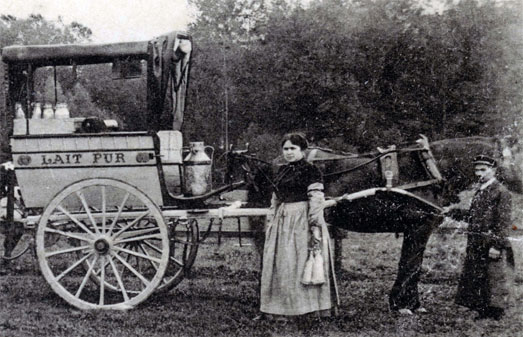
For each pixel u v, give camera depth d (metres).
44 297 5.81
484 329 4.85
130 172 5.42
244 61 13.25
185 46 5.54
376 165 5.74
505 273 5.11
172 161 5.70
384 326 4.88
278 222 4.86
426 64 12.67
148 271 7.21
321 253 4.72
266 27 13.38
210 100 13.14
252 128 13.04
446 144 5.86
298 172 4.80
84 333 4.62
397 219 5.62
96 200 5.46
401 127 12.41
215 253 8.45
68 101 10.36
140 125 10.67
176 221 5.54
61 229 5.59
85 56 5.49
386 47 12.78
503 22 12.42
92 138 5.40
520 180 5.76
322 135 12.70
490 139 5.86
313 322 4.84
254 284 6.60
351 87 12.85
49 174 5.46
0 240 8.85
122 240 5.18
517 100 11.78
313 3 13.55
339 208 5.77
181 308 5.46
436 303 5.82
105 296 5.96
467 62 12.35
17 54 5.55
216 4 12.98
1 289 6.08
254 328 4.78
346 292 6.16
